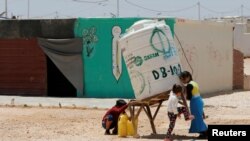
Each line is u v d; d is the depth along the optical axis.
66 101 23.00
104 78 24.84
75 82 25.38
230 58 30.14
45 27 25.77
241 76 31.22
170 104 12.53
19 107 20.88
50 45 25.64
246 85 31.64
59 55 25.52
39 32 25.86
